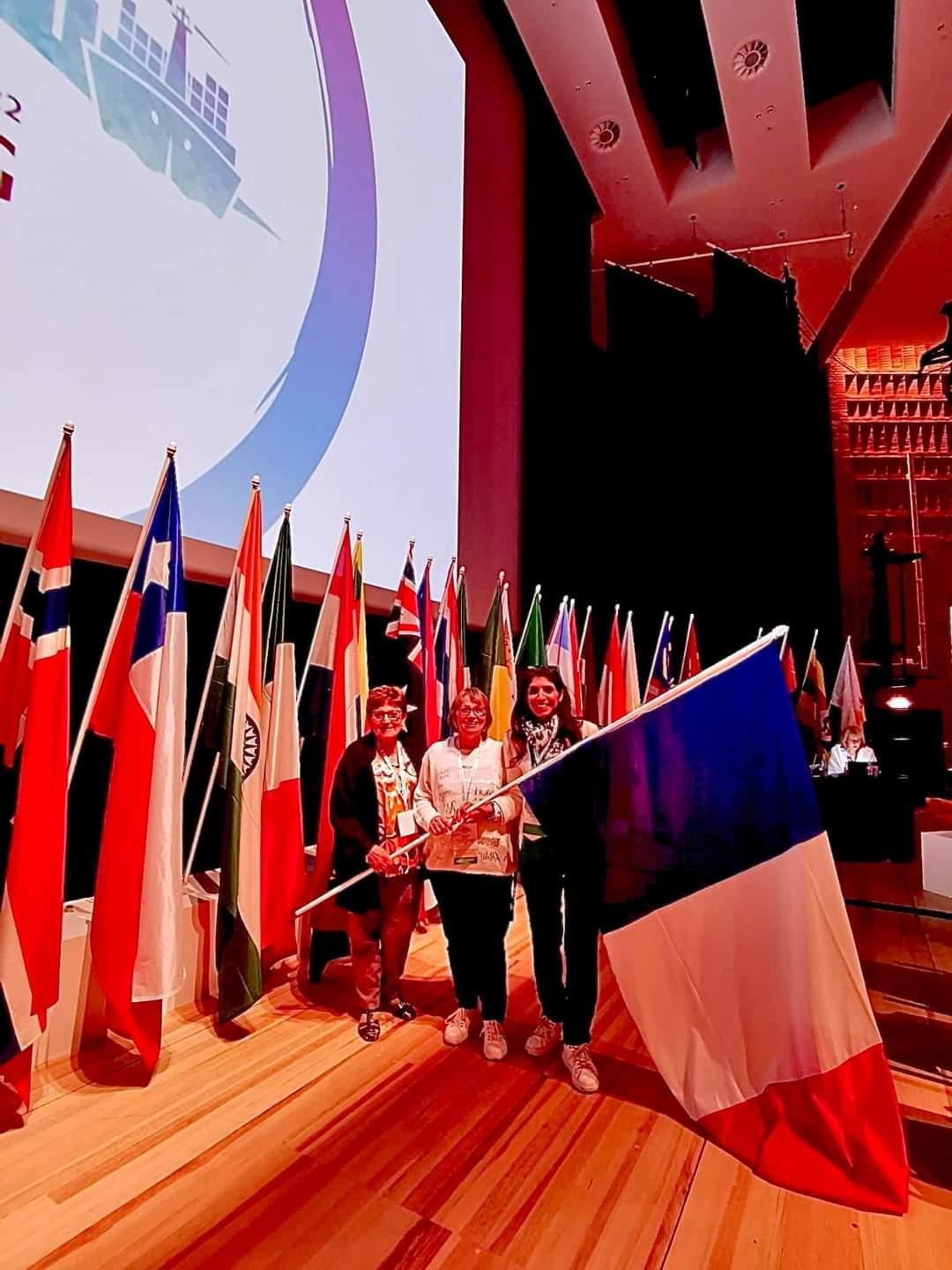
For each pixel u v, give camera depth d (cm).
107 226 243
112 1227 147
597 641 645
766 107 585
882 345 939
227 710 257
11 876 188
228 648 263
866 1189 158
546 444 588
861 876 463
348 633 320
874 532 923
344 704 313
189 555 271
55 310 226
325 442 343
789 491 773
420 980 288
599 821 207
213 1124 184
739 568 746
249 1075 209
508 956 318
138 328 253
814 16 580
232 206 295
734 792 191
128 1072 209
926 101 568
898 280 775
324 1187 160
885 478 933
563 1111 192
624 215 725
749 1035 181
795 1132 170
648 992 193
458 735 242
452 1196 158
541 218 611
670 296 743
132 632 235
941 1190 163
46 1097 195
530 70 611
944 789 722
